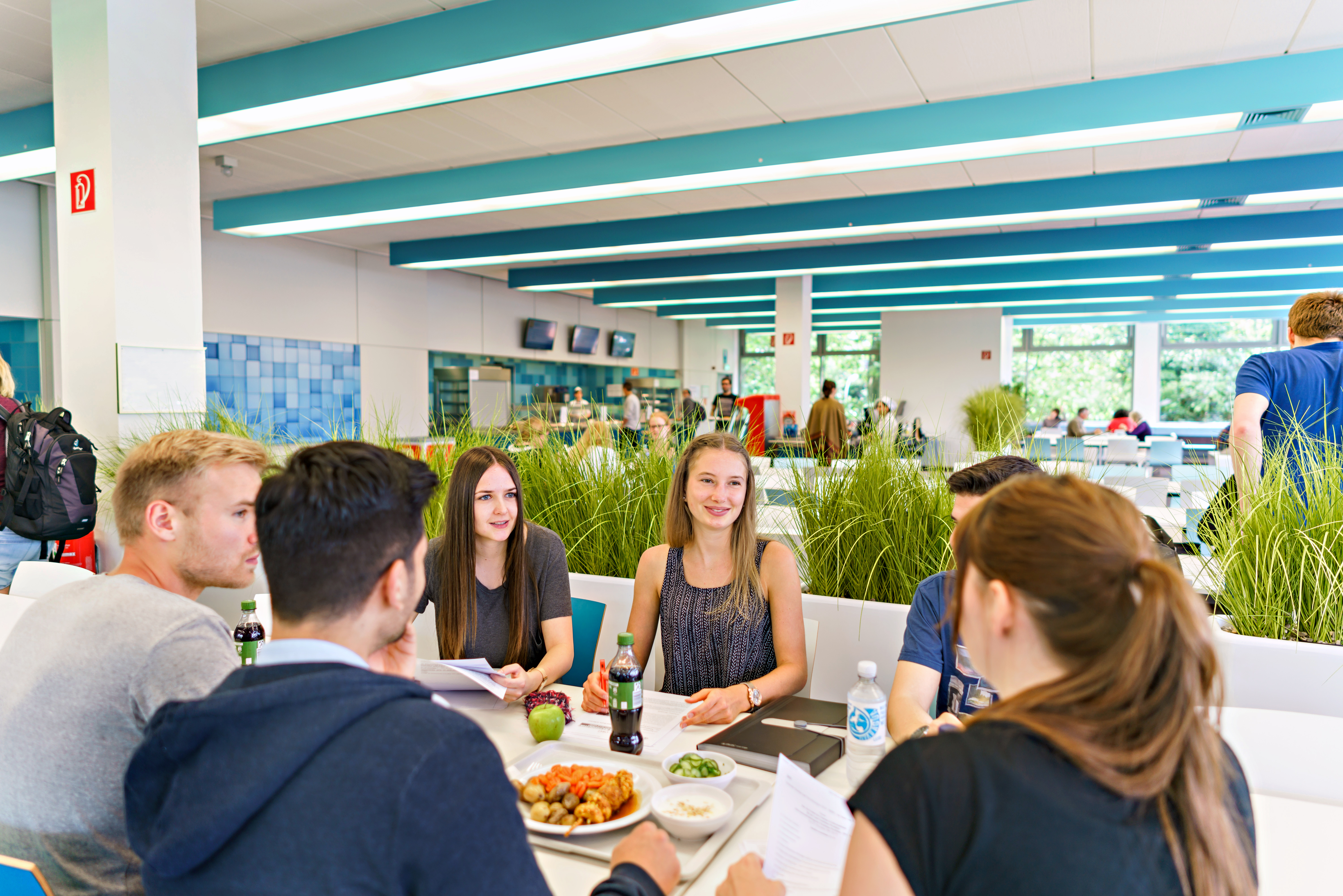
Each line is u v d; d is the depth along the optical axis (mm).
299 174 6867
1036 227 8758
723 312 16156
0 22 4207
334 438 3801
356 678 737
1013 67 4613
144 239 3820
